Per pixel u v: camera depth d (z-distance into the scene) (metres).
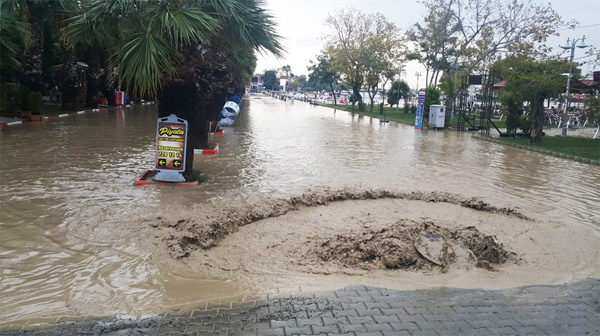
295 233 6.68
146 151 13.73
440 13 29.72
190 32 8.16
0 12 16.81
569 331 4.05
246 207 7.83
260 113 37.38
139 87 8.43
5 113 21.52
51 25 20.11
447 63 30.70
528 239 6.90
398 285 5.00
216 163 12.29
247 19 9.48
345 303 4.49
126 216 7.07
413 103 54.19
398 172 12.08
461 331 3.98
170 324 3.97
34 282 4.78
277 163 12.67
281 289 4.80
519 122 21.88
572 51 22.53
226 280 5.01
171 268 5.26
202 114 13.66
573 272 5.62
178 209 7.58
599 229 7.50
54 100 32.25
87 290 4.64
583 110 21.05
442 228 6.96
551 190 10.51
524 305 4.57
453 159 15.03
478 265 5.67
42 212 7.15
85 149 13.73
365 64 43.41
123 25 8.84
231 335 3.80
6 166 10.73
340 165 12.83
